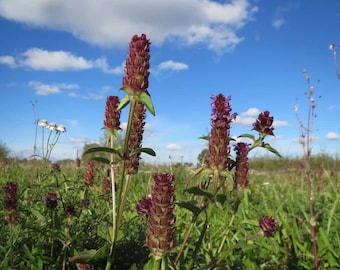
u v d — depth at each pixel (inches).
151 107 6.9
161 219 6.3
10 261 9.4
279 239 12.8
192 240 12.8
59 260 10.3
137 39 7.0
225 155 7.8
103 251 7.2
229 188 7.7
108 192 14.8
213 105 7.9
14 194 10.1
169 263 7.0
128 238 12.5
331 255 11.4
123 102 7.1
